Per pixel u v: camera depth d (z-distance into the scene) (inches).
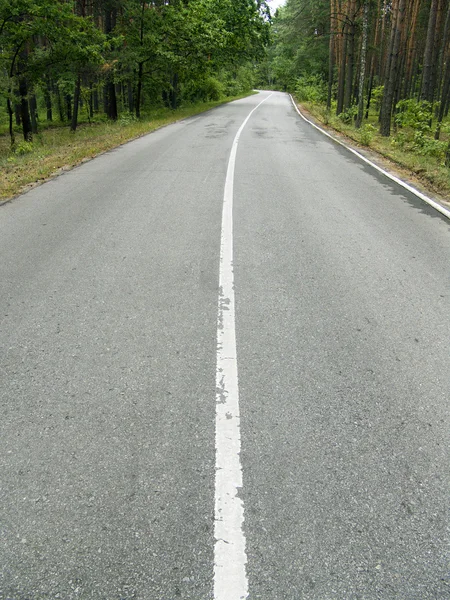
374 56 1411.2
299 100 1878.7
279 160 461.1
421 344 134.5
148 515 80.7
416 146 563.2
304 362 124.9
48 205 287.9
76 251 206.8
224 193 317.7
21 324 143.3
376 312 153.8
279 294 166.2
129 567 72.2
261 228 243.4
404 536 77.7
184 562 73.0
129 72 1000.9
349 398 111.0
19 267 188.7
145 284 173.2
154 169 402.9
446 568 72.7
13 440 96.8
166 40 1019.9
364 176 397.1
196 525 79.0
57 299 160.4
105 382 115.6
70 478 87.9
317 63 1913.1
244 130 727.1
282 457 93.5
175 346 131.8
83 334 137.9
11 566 72.0
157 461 92.0
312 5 1267.2
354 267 193.2
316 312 153.1
